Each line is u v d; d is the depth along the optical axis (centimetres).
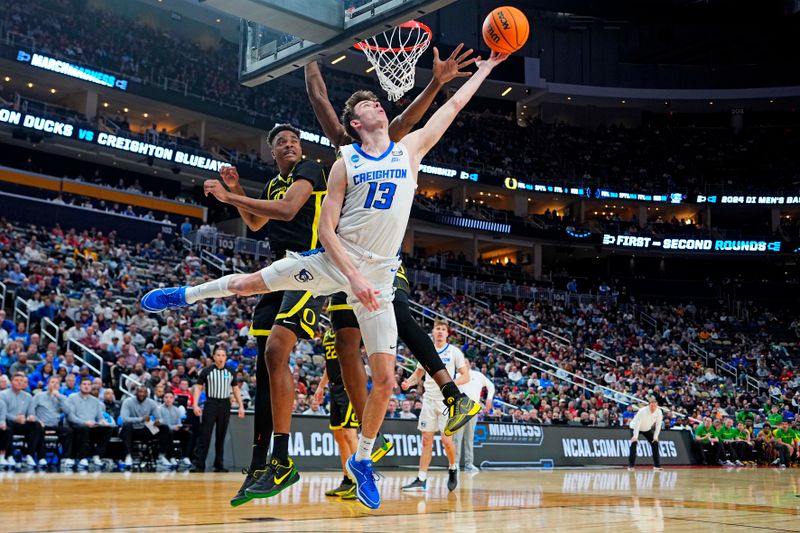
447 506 546
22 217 2216
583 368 2520
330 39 716
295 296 434
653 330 3334
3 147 2688
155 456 1166
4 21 2611
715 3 3719
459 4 3803
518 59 3822
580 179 3791
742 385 2836
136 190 2752
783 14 3725
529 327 2900
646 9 3766
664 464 1727
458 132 3722
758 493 800
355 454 375
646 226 3781
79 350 1361
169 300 389
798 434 2122
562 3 3725
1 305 1561
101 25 2980
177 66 3078
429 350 381
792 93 3850
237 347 1541
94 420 1077
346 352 452
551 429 1495
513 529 390
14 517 404
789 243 3638
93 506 480
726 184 3797
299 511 474
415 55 701
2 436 999
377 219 348
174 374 1301
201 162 2819
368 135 357
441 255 3375
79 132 2533
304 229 455
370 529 377
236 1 646
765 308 3606
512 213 3628
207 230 2462
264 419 429
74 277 1745
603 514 497
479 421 1377
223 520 407
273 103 3222
